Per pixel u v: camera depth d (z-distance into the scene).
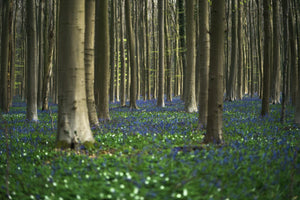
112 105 24.09
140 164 5.01
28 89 13.77
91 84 10.41
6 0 19.06
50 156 6.44
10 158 6.52
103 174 4.89
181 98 32.09
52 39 19.27
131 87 19.88
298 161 5.56
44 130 10.26
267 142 7.43
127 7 19.34
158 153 5.95
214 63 7.24
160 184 4.34
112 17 24.30
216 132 7.33
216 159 5.41
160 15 21.64
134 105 19.94
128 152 6.42
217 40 7.17
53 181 4.79
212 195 4.07
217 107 7.30
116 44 30.27
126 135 8.38
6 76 19.34
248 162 5.38
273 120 12.09
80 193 4.28
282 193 4.52
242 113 15.06
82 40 7.22
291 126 10.62
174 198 4.10
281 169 5.12
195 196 4.15
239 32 26.69
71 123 7.14
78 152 6.68
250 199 4.22
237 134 8.91
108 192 4.30
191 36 16.41
